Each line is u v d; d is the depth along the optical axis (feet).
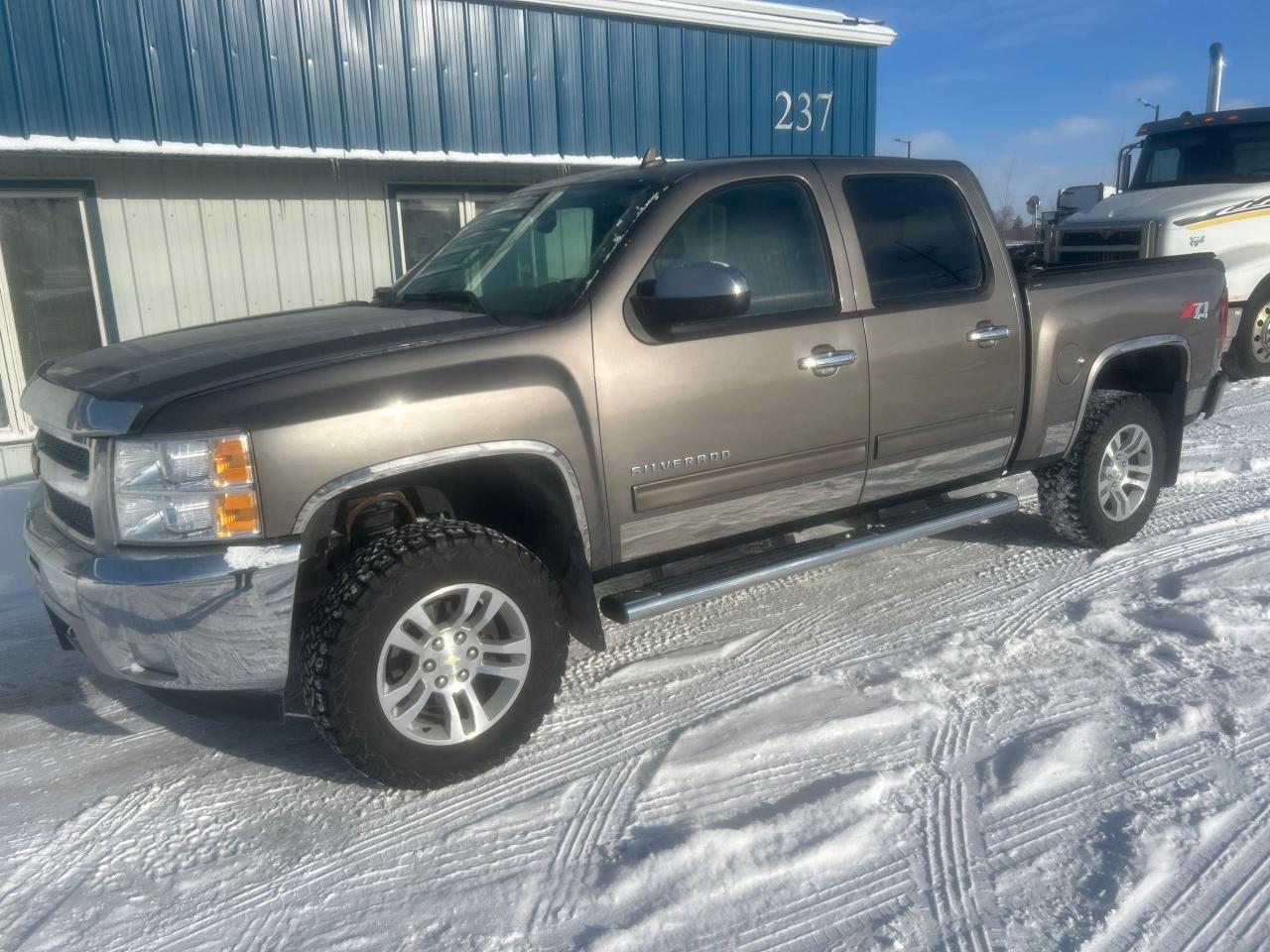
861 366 12.29
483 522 11.45
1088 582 14.79
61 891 8.80
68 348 22.97
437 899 8.45
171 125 21.54
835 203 12.51
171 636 8.96
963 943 7.63
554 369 10.18
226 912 8.43
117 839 9.55
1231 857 8.45
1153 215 30.96
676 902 8.20
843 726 10.78
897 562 16.21
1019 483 20.30
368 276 26.73
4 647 14.12
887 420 12.69
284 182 24.94
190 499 8.80
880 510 13.60
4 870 9.11
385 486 10.00
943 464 13.65
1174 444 16.83
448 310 11.39
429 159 25.13
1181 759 9.91
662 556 11.59
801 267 12.16
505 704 10.24
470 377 9.75
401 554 9.37
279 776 10.59
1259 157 31.73
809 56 32.24
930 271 13.23
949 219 13.58
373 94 24.07
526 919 8.13
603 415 10.49
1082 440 15.33
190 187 23.68
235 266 24.64
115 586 8.91
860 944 7.67
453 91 25.26
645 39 28.43
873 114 34.60
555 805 9.74
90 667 13.44
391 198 26.63
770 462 11.78
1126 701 11.09
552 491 10.48
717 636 13.60
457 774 10.04
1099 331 14.83
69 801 10.23
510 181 28.40
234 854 9.25
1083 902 7.99
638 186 11.84
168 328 23.97
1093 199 41.19
